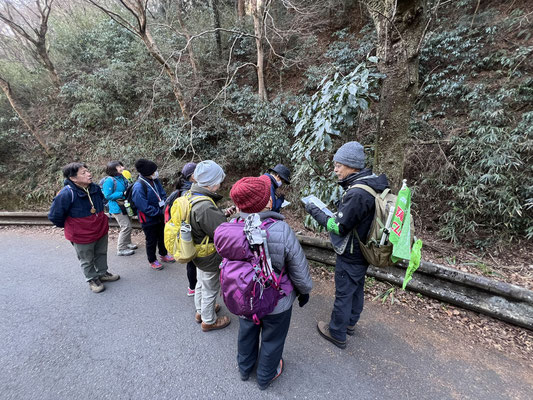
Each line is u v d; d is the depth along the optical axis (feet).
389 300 8.68
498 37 16.70
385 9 7.07
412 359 6.53
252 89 24.18
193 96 22.06
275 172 8.54
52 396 5.68
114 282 10.13
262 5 19.81
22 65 27.45
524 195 11.90
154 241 10.55
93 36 26.09
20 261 12.12
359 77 7.54
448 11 19.34
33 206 21.27
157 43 23.97
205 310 7.18
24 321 8.07
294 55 23.66
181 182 8.19
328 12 24.35
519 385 5.87
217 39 24.90
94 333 7.52
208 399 5.60
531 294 7.19
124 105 24.29
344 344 6.82
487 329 7.43
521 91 14.39
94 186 9.05
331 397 5.61
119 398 5.65
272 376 5.69
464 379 6.01
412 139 15.60
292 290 5.05
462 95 15.90
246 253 4.32
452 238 12.82
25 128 24.47
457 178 13.74
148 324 7.84
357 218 5.48
